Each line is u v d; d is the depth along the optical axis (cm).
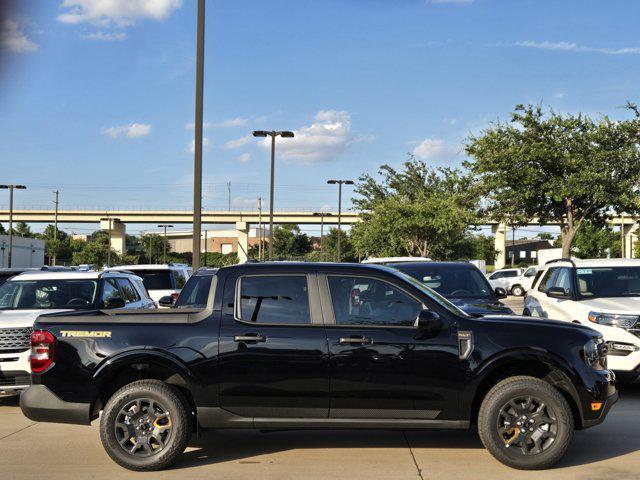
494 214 2406
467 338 566
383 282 589
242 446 641
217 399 570
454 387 562
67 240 10788
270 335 572
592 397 560
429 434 679
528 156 2181
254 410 571
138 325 582
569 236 2277
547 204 2338
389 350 564
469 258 4081
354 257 7156
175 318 587
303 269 596
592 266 1015
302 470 558
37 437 684
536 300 1150
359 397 565
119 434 564
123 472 557
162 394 563
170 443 560
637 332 844
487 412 555
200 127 1603
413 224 3419
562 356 561
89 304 980
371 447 632
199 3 1591
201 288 1106
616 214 2345
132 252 12381
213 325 579
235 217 10031
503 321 582
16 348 821
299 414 570
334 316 579
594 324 873
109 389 599
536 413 554
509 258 11244
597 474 542
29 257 5847
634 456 596
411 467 564
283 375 567
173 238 13950
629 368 840
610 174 2148
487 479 530
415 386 563
